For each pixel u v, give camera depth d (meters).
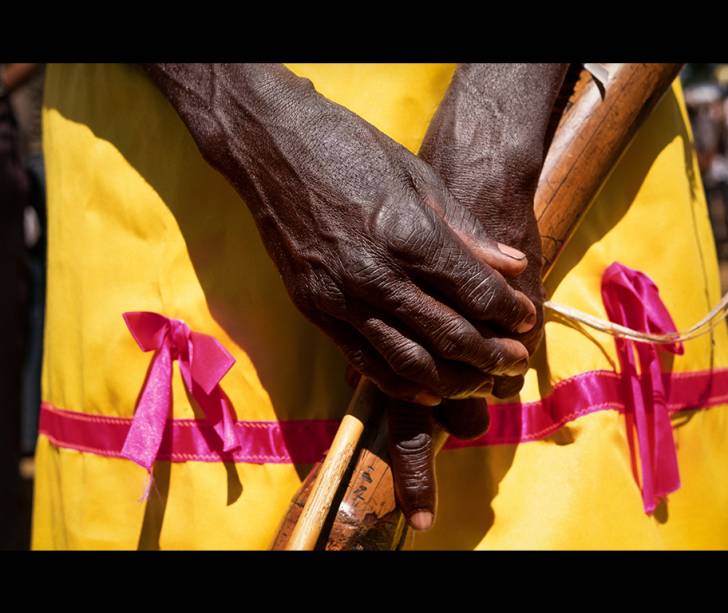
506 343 1.13
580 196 1.23
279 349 1.24
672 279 1.30
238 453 1.24
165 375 1.23
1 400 2.11
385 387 1.14
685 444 1.30
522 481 1.25
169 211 1.25
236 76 1.17
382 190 1.12
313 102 1.16
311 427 1.24
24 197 2.10
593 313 1.27
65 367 1.31
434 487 1.16
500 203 1.16
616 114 1.24
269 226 1.16
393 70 1.23
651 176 1.30
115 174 1.26
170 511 1.25
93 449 1.28
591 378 1.25
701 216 1.34
